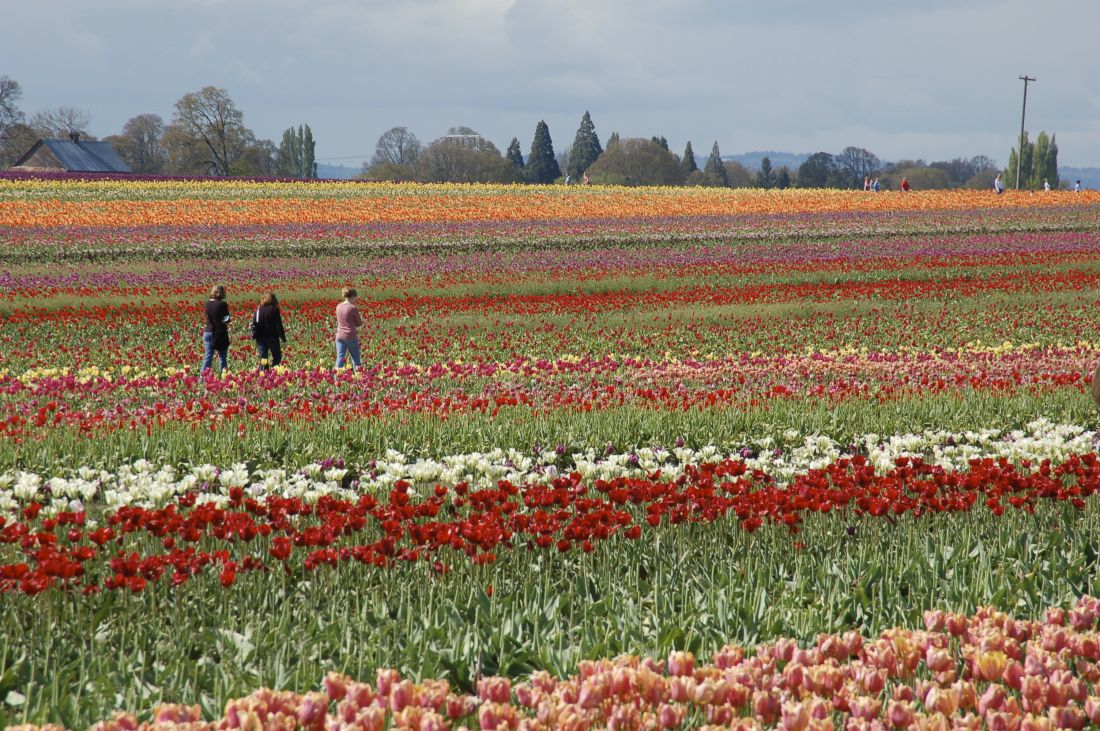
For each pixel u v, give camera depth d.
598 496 21.22
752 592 14.66
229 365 51.34
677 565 16.05
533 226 122.19
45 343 59.50
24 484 19.75
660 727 9.36
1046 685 9.80
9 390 37.34
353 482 22.92
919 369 44.00
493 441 28.55
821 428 30.88
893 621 13.77
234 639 12.88
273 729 8.57
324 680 10.78
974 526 18.00
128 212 129.12
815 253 101.81
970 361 47.31
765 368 44.38
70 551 15.02
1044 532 17.84
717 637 13.39
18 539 14.41
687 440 29.75
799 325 64.38
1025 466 24.88
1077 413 33.09
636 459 24.05
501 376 42.00
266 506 17.23
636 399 35.25
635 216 137.25
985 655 10.14
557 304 70.94
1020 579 15.24
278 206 141.88
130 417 30.98
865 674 10.47
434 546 14.74
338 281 85.06
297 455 26.58
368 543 16.89
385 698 9.63
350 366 47.59
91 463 25.55
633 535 15.55
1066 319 65.44
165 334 63.66
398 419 30.48
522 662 12.73
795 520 16.80
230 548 16.14
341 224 124.81
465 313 69.06
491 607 13.74
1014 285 81.38
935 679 10.63
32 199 150.25
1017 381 38.44
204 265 95.62
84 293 75.44
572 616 14.32
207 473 21.81
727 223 126.88
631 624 13.55
